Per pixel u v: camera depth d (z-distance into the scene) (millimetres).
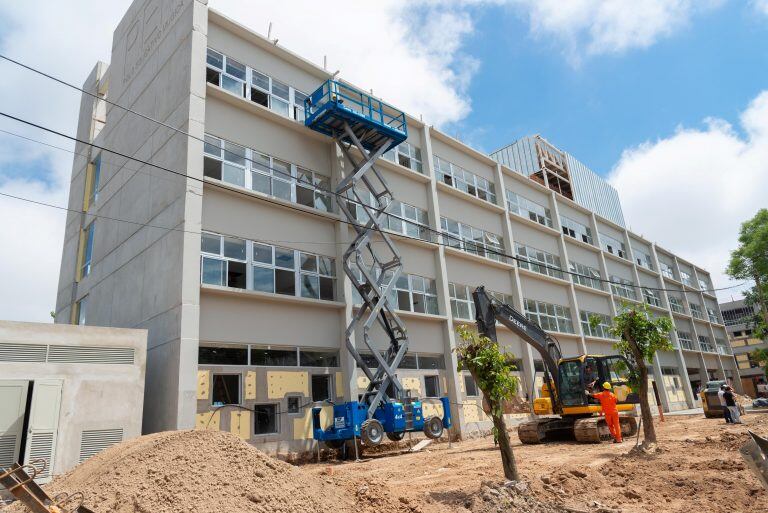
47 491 7254
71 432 13547
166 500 6406
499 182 33562
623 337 16328
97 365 14398
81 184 26969
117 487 6684
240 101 20125
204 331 17281
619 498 9680
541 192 38750
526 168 42031
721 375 57125
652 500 9508
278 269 19969
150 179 20047
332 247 22078
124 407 14602
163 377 16453
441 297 26172
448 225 28969
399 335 23547
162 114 20203
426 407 23734
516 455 16297
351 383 20328
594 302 39812
